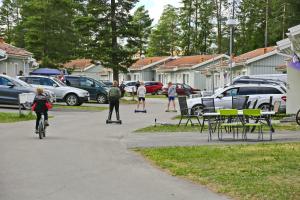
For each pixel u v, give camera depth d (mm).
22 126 22266
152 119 28312
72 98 38156
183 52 96875
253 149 14945
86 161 13031
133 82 67250
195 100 29234
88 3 50625
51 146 15805
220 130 20422
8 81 31656
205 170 11617
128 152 14781
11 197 9047
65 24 66875
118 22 50438
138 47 52000
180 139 18219
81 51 52469
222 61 62562
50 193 9391
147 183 10344
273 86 29672
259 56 52750
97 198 9031
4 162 12727
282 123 24328
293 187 9625
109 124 24625
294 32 23359
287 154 13844
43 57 65125
